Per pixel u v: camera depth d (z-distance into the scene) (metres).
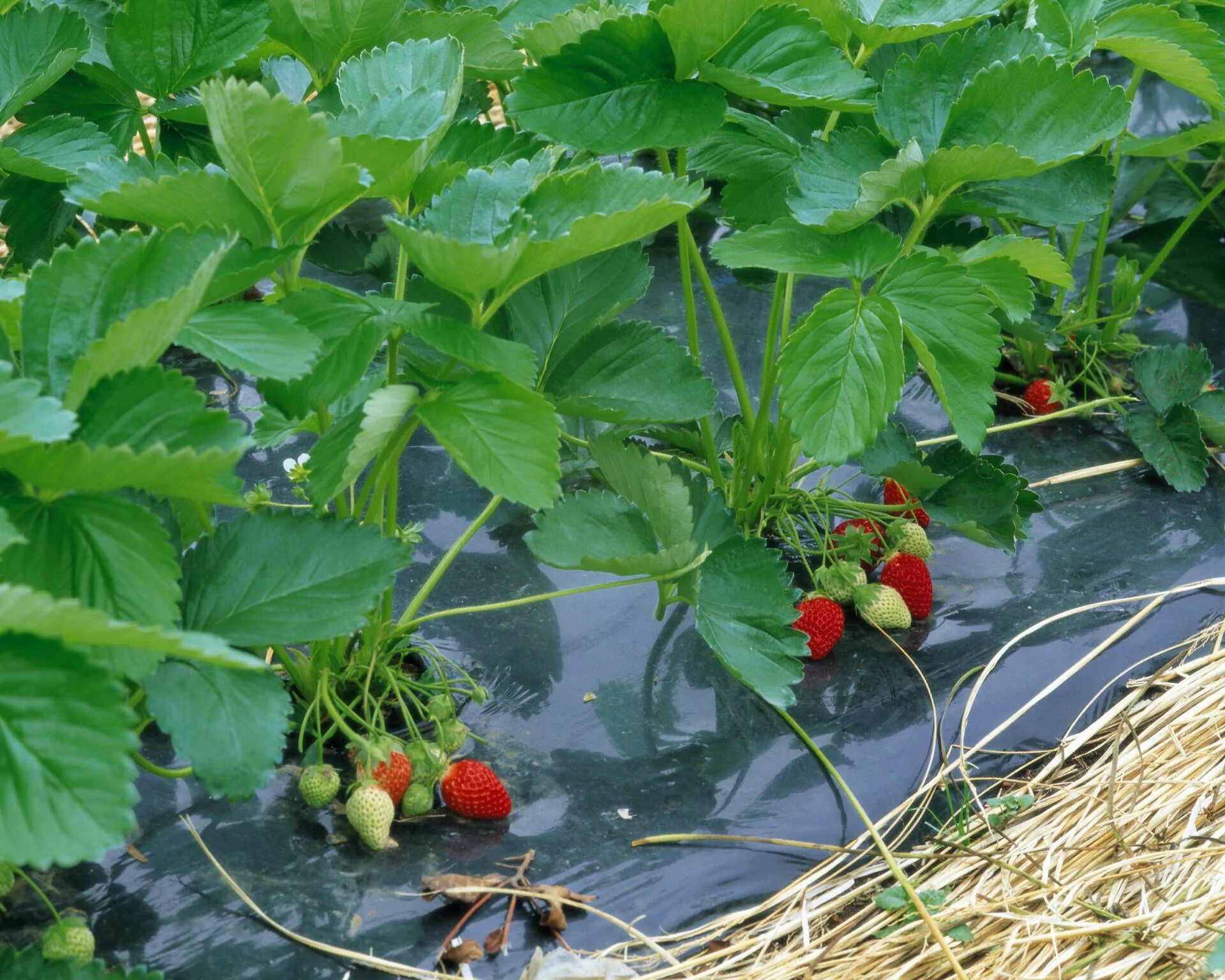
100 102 2.79
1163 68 2.72
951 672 2.51
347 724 2.23
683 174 2.52
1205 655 2.57
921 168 2.23
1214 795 2.15
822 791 2.22
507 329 2.33
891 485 2.84
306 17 2.46
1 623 1.25
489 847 2.05
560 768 2.24
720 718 2.38
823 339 2.23
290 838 2.04
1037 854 2.06
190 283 1.43
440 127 1.90
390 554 1.76
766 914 1.99
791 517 2.77
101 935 1.85
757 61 2.33
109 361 1.45
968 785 2.18
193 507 1.98
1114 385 3.44
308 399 1.80
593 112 2.29
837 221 2.23
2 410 1.34
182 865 1.97
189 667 1.63
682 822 2.14
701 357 3.54
